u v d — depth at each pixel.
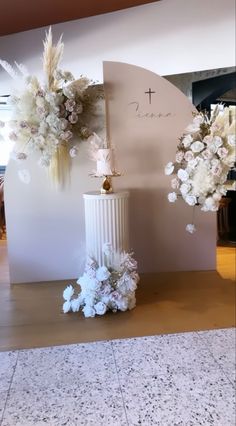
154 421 1.63
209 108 5.22
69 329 2.66
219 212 5.72
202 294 3.28
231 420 1.63
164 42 4.94
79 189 3.76
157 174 3.81
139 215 3.85
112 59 5.20
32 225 3.78
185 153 3.14
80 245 3.84
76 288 3.55
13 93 3.29
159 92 3.71
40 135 3.30
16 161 3.61
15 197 3.73
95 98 3.56
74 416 1.68
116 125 3.69
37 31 5.54
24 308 3.10
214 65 4.76
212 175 3.05
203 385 1.88
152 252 3.92
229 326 2.60
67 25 5.36
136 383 1.91
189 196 3.17
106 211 3.19
